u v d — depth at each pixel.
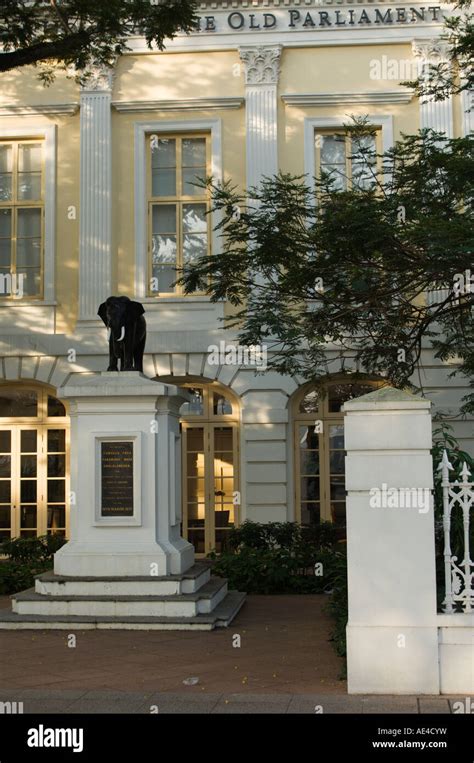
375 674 7.23
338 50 20.00
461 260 11.27
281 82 20.05
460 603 7.75
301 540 16.28
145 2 13.37
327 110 19.97
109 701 7.12
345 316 13.10
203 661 8.81
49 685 7.83
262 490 19.38
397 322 13.12
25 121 20.38
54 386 19.75
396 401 7.44
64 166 20.31
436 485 8.52
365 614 7.30
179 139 20.38
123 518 11.47
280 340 12.81
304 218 13.70
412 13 19.72
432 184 12.45
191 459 20.09
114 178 20.16
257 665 8.59
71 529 11.62
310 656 9.02
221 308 19.72
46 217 20.19
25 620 10.73
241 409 19.64
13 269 20.34
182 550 11.77
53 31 14.29
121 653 9.26
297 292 13.08
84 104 20.14
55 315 19.97
